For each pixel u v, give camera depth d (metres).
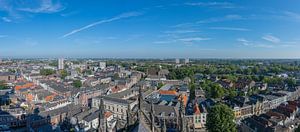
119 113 175.00
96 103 195.75
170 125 135.88
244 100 174.62
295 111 148.50
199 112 144.38
